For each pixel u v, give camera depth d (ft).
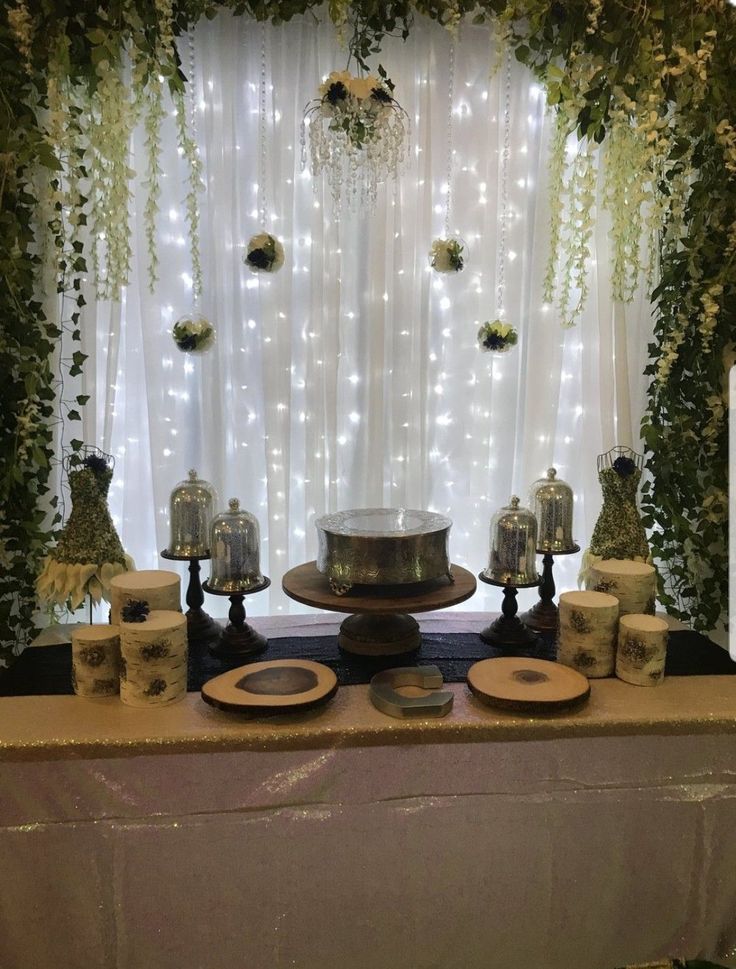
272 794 4.38
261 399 6.89
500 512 5.57
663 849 4.65
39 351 5.93
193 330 6.17
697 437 6.57
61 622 6.58
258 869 4.42
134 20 5.82
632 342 6.91
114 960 4.40
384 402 6.89
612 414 6.89
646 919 4.70
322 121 5.79
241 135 6.60
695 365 6.48
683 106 6.19
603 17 6.06
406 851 4.49
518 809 4.52
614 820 4.59
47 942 4.34
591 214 6.79
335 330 6.70
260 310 6.66
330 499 6.86
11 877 4.26
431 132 6.67
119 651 4.57
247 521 5.31
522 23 6.51
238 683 4.50
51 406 6.31
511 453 7.13
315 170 5.82
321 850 4.44
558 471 7.29
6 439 5.98
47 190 6.09
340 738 4.12
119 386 6.75
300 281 6.78
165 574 5.11
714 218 6.34
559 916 4.64
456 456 7.17
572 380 7.18
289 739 4.09
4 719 4.25
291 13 6.16
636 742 4.54
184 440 6.84
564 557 7.34
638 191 6.30
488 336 6.52
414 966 4.59
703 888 4.68
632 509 5.87
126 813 4.33
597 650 4.82
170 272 6.64
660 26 5.99
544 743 4.48
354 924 4.51
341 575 4.89
